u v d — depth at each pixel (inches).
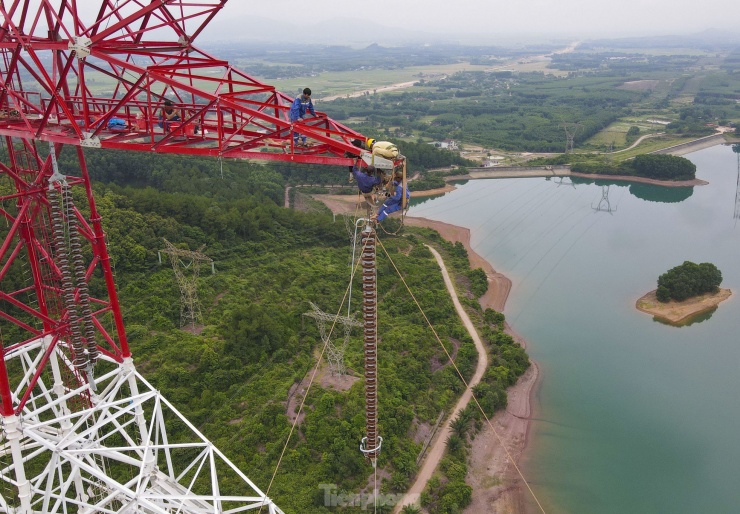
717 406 2869.1
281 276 3499.0
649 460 2503.7
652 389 2992.1
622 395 2935.5
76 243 1284.4
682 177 7037.4
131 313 2854.3
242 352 2655.0
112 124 1430.9
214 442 2159.2
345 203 5807.1
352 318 2977.4
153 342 2650.1
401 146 7278.5
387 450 2236.7
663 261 4729.3
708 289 4037.9
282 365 2647.6
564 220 5782.5
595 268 4571.9
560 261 4712.1
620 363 3221.0
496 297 4010.8
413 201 6437.0
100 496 1621.6
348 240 4261.8
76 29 1146.7
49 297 1470.2
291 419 2311.8
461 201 6422.2
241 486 1985.7
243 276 3454.7
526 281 4311.0
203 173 5438.0
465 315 3501.5
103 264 1363.2
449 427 2495.1
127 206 3622.0
